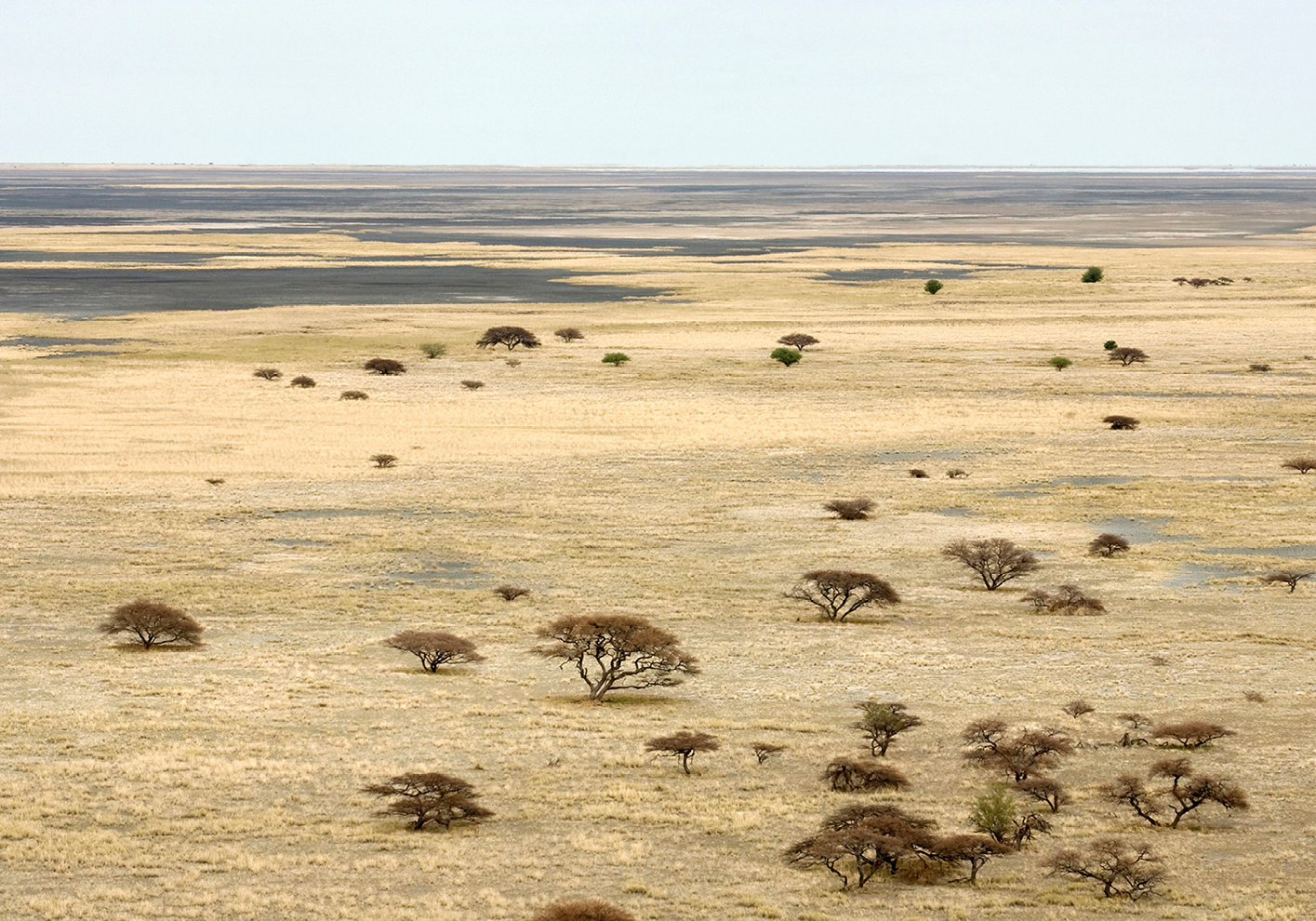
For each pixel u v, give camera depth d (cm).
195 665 7419
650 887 4656
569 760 6022
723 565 9819
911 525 11062
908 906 4541
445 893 4569
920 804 5522
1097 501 11844
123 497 11762
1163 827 5256
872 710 6312
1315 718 6556
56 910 4359
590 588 9181
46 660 7481
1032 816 5341
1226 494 12094
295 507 11494
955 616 8600
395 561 9844
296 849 4988
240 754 5991
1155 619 8462
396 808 5312
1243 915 4434
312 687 7062
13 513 11150
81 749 6028
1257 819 5319
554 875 4766
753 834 5191
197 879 4678
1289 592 9050
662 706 6862
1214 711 6694
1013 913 4494
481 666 7544
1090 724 6494
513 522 11062
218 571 9581
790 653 7775
